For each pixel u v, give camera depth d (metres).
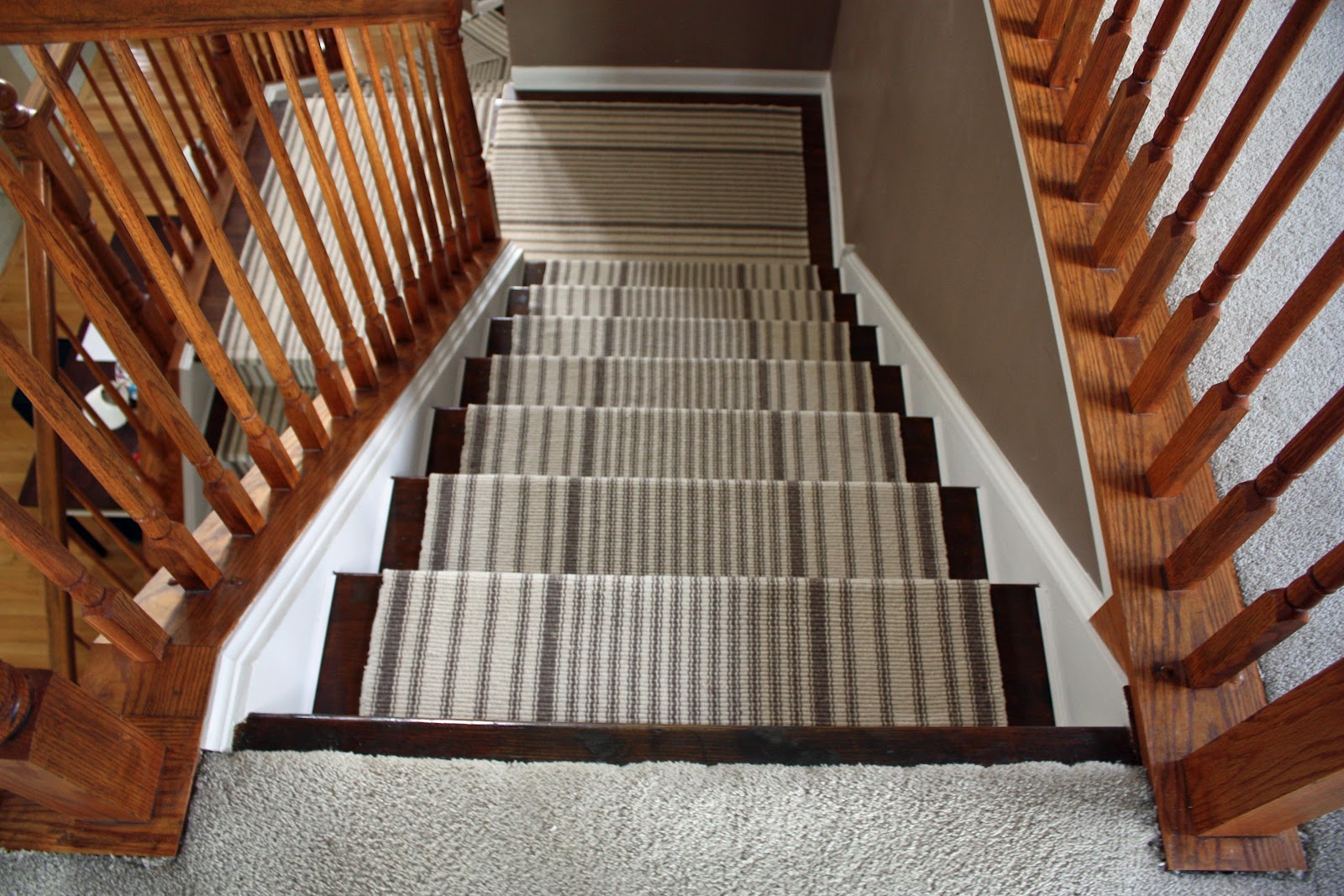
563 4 4.25
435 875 1.16
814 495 2.04
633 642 1.64
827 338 3.01
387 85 4.46
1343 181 1.84
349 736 1.29
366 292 1.96
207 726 1.25
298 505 1.63
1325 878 1.19
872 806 1.22
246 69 1.47
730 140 4.36
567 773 1.24
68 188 2.43
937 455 2.35
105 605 1.18
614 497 2.00
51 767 0.98
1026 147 1.83
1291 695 1.10
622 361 2.66
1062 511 1.68
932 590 1.72
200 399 3.28
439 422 2.30
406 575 1.69
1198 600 1.41
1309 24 1.14
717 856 1.18
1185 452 1.40
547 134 4.36
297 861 1.16
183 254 3.32
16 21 1.04
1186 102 1.43
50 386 1.07
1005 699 1.65
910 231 2.78
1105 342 1.63
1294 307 1.15
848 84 3.94
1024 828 1.21
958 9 2.32
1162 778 1.25
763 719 1.59
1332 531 1.47
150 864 1.16
